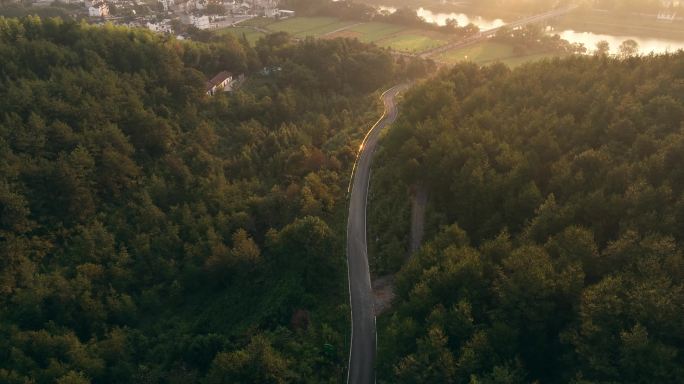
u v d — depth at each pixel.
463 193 105.94
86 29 195.00
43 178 128.62
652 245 72.88
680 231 78.94
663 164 91.69
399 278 94.00
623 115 112.12
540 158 109.00
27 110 144.75
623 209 86.19
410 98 174.12
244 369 83.19
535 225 87.81
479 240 98.81
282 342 94.81
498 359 70.38
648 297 64.88
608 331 65.44
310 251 110.50
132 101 162.12
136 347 103.50
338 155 159.00
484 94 147.00
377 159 152.62
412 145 128.12
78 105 152.38
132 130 157.00
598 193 87.56
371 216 129.12
